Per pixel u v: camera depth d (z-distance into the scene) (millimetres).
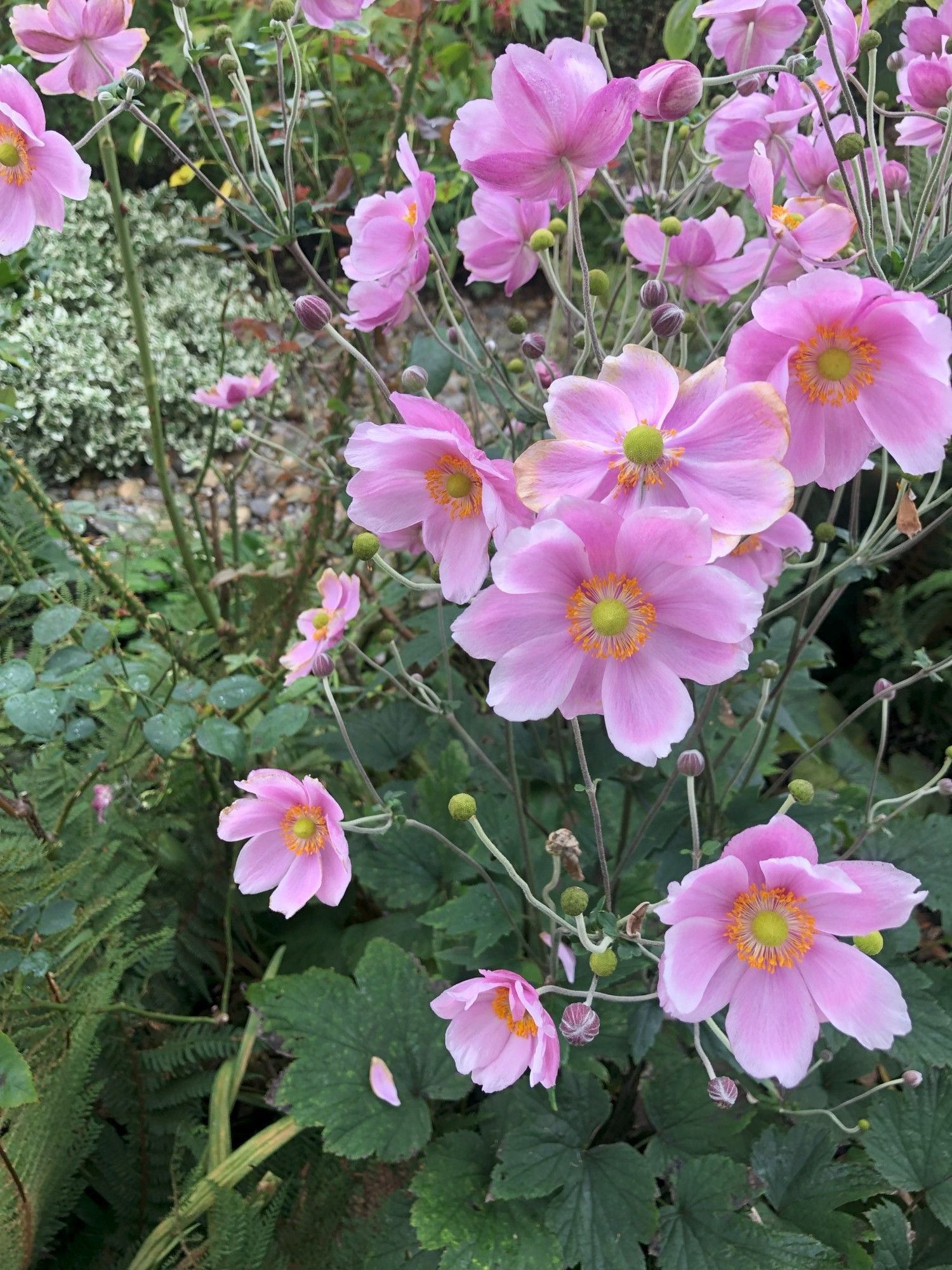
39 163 369
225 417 1155
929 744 860
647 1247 416
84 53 419
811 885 279
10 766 577
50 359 1087
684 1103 398
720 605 261
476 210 401
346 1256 399
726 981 296
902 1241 379
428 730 541
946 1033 417
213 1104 437
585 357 352
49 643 422
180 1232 390
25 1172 360
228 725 437
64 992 423
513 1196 367
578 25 1100
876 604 854
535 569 261
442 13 745
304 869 374
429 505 311
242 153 599
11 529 611
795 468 291
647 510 247
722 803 455
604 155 293
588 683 285
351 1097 407
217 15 702
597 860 459
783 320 264
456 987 309
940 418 268
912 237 344
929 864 457
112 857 495
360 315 372
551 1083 298
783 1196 393
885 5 469
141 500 1111
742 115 397
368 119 824
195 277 1256
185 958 527
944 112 366
